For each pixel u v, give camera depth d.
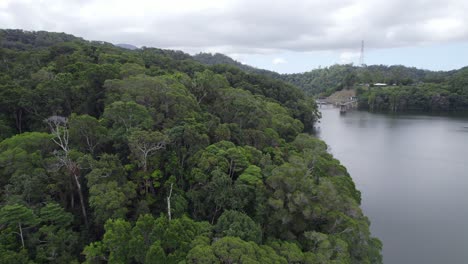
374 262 45.91
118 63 92.88
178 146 54.12
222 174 47.41
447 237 61.25
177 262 31.62
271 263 33.16
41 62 99.31
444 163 105.38
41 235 37.66
